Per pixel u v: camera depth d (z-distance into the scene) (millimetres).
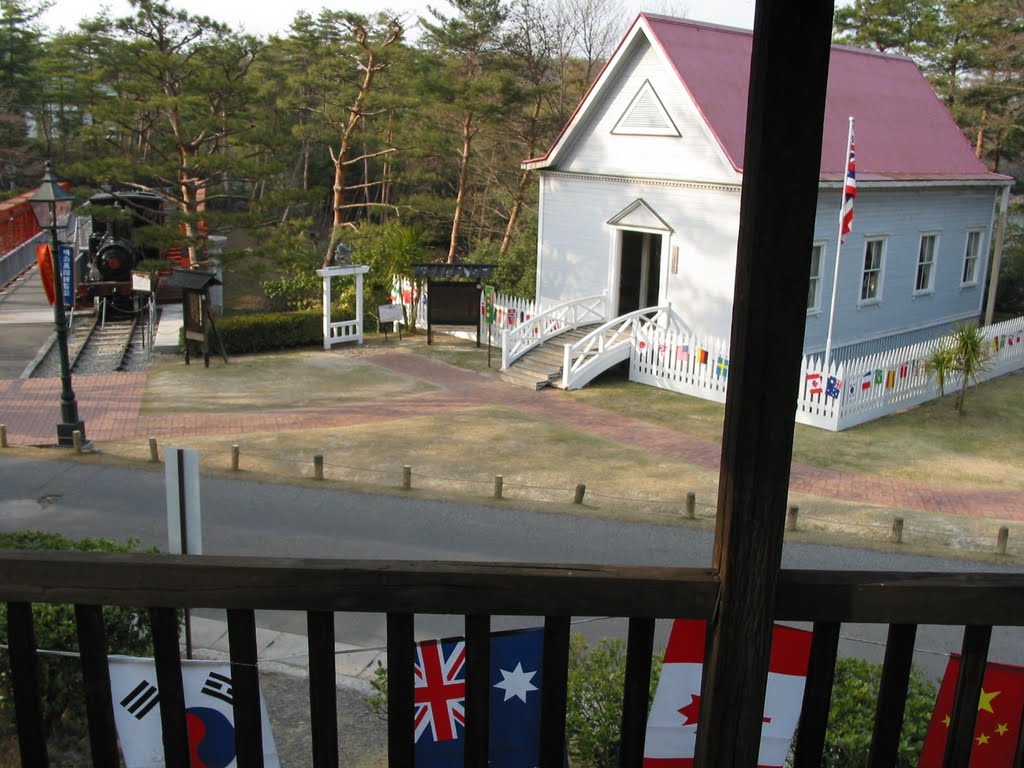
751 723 3250
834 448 19922
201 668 3578
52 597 3264
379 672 7512
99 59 40188
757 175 2924
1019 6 37500
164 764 3586
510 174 44625
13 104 48625
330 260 39188
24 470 16531
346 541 13578
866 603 3252
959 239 29922
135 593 3258
